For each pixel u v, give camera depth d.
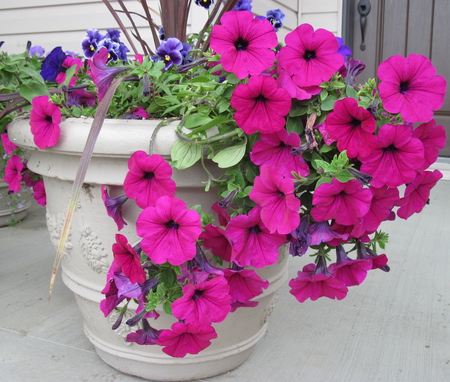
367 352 1.07
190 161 0.76
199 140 0.77
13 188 1.11
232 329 0.92
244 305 0.78
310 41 0.72
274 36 0.73
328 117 0.69
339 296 0.75
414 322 1.21
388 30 2.69
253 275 0.75
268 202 0.70
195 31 1.99
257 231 0.74
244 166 0.79
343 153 0.68
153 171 0.73
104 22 2.39
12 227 1.95
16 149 1.20
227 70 0.72
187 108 0.87
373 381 0.97
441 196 2.41
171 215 0.70
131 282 0.73
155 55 1.07
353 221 0.71
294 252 0.73
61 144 0.81
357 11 2.71
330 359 1.04
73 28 2.47
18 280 1.42
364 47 2.73
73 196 0.68
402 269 1.54
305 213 0.77
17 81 1.04
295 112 0.75
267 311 0.99
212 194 0.83
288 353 1.06
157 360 0.91
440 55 2.64
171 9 1.10
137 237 0.84
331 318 1.22
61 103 0.86
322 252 0.77
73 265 0.93
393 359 1.05
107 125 0.80
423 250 1.70
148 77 0.82
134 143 0.78
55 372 0.98
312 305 1.29
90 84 0.93
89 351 1.05
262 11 2.28
